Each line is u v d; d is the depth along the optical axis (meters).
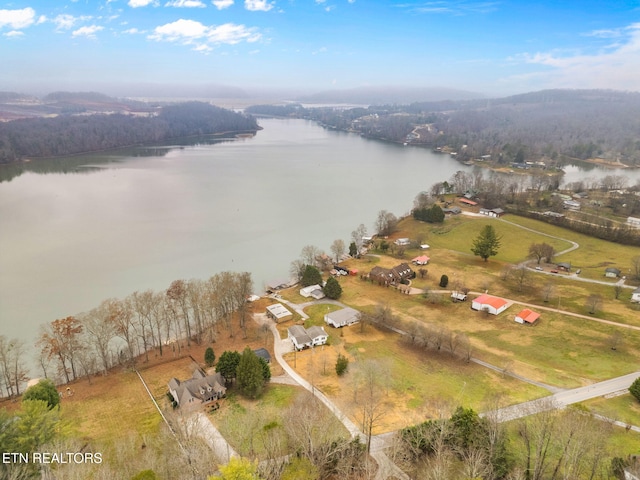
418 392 79.50
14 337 105.44
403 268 141.12
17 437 53.62
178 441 59.22
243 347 101.94
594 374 84.81
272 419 69.75
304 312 119.00
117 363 99.31
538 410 68.69
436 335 95.88
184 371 93.12
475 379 84.06
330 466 58.31
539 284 132.12
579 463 56.00
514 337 101.81
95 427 73.31
